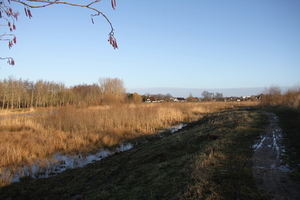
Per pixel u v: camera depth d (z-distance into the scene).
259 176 5.36
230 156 7.07
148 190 5.63
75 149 12.85
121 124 19.84
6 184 7.92
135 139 15.64
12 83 39.50
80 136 14.96
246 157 6.88
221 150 7.84
